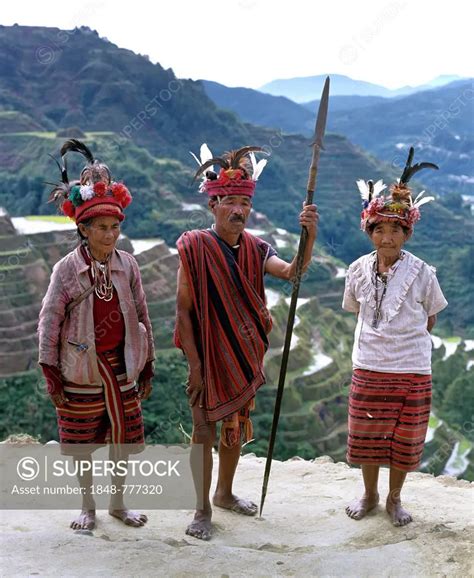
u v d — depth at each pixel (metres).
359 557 3.72
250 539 4.17
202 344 4.20
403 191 4.29
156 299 39.59
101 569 3.49
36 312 35.69
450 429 43.09
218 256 4.19
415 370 4.22
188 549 3.79
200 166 4.16
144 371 4.29
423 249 86.62
